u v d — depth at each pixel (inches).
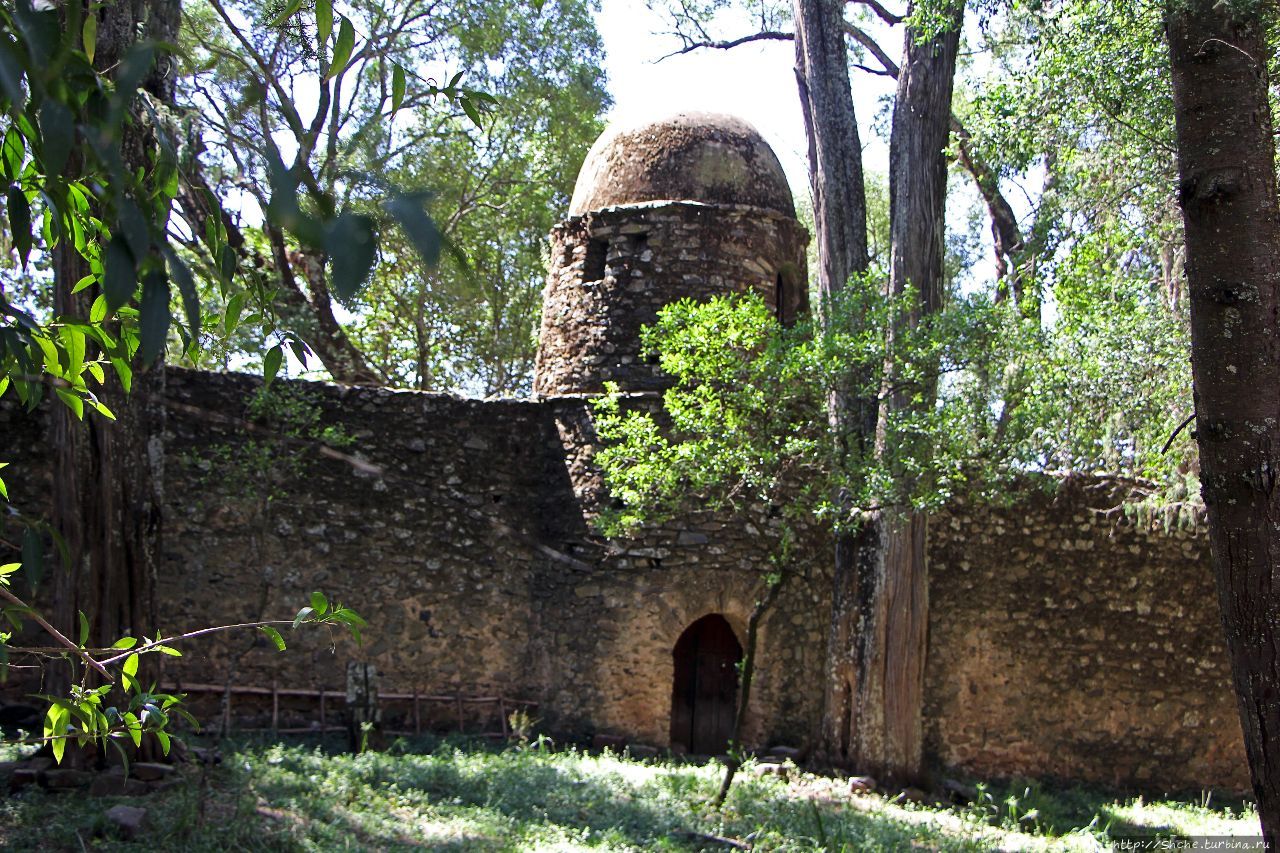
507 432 573.9
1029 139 440.8
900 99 544.4
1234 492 240.4
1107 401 552.4
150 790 355.6
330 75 91.8
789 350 437.1
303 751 451.5
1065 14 403.2
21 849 295.9
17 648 117.1
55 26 74.6
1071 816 516.1
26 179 104.5
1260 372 240.7
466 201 864.3
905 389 455.2
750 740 546.0
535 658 558.9
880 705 520.4
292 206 65.2
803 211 1067.9
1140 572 611.8
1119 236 492.1
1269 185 246.5
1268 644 234.8
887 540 526.9
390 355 937.5
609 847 368.2
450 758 469.1
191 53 351.3
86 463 355.9
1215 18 249.6
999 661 587.8
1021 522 598.9
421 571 544.7
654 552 545.6
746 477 443.5
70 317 113.7
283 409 505.0
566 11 803.4
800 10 573.6
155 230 82.5
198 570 504.7
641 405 558.9
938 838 424.2
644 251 582.6
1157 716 607.8
